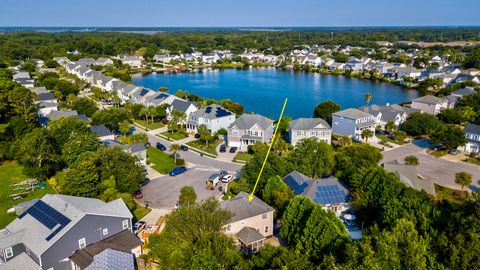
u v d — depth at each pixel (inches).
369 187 2032.5
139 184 2509.8
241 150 3481.8
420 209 1680.6
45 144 2694.4
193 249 1413.6
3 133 3233.3
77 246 1672.0
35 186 2554.1
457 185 2699.3
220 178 2719.0
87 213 1688.0
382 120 4234.7
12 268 1530.5
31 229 1689.2
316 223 1558.8
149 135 3929.6
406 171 2480.3
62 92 5378.9
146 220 2122.3
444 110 4441.4
